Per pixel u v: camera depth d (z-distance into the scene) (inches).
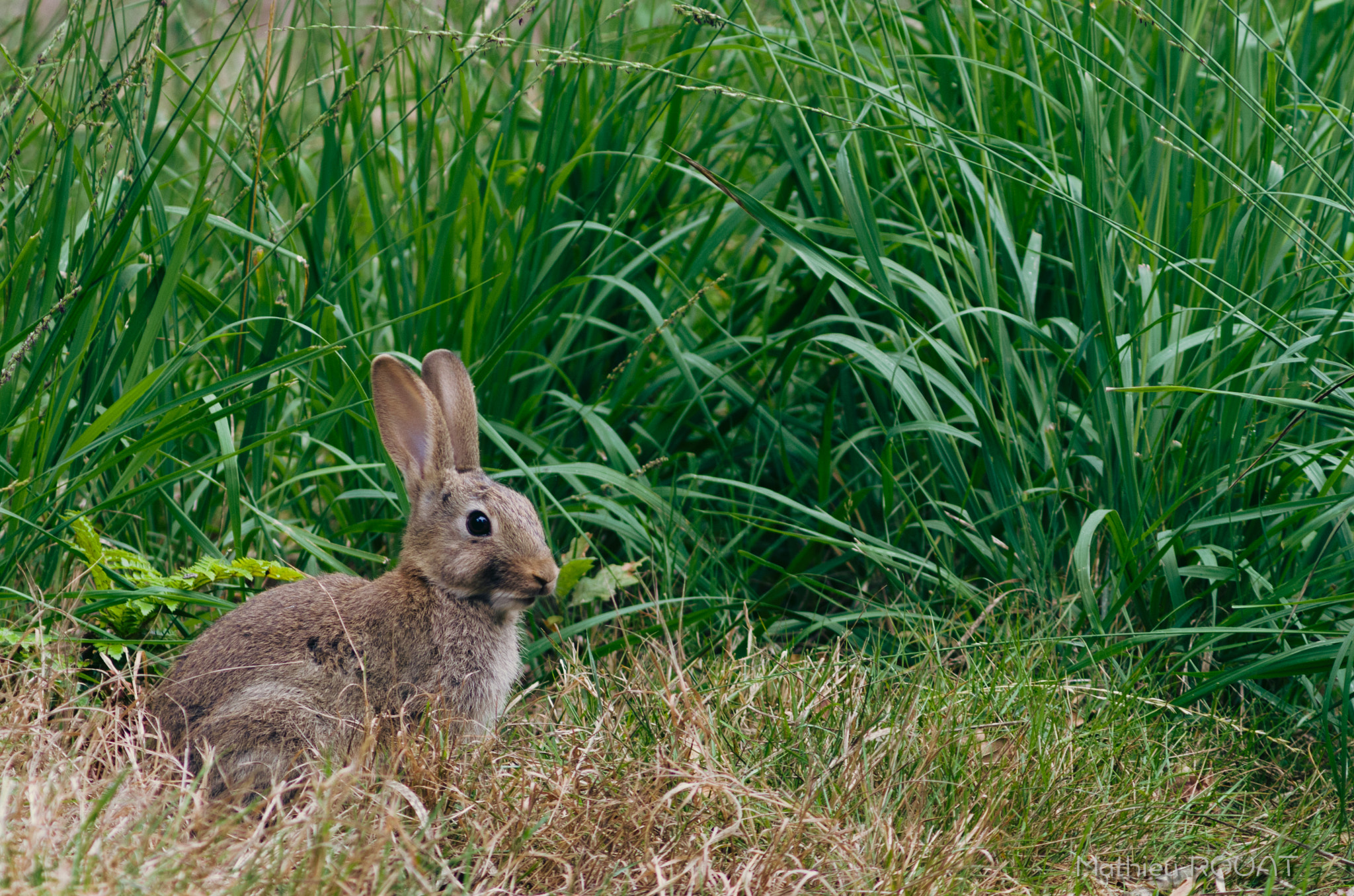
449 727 275.1
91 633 304.3
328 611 285.4
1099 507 332.2
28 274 306.2
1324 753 296.2
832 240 396.2
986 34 409.4
